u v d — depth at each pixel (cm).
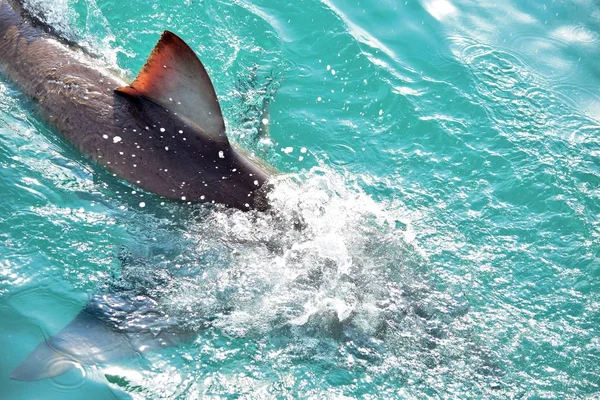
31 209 541
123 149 545
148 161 541
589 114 758
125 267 518
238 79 725
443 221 621
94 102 559
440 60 792
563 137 722
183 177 538
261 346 487
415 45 809
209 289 507
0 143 572
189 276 514
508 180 669
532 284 575
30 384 448
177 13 775
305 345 485
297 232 524
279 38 784
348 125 705
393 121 718
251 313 497
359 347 483
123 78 593
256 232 523
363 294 500
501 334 525
